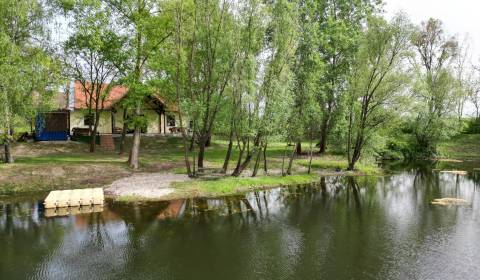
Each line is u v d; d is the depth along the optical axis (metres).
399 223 18.27
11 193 22.28
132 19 27.69
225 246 14.81
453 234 16.55
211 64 25.45
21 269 12.55
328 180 30.30
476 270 12.70
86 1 26.11
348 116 35.09
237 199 22.52
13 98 24.20
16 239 15.15
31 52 26.08
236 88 24.73
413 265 13.12
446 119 48.91
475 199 23.94
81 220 17.62
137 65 28.16
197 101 25.31
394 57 31.50
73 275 12.16
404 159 48.88
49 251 14.02
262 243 15.23
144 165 30.55
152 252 14.06
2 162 26.59
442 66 52.44
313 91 30.36
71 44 31.84
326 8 40.78
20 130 43.28
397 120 33.03
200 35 25.27
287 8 25.38
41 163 26.97
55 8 28.03
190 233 16.23
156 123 48.56
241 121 25.77
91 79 35.22
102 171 26.92
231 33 24.64
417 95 32.69
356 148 34.19
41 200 20.98
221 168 29.73
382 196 24.77
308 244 15.19
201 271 12.51
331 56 38.97
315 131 38.88
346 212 20.38
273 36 25.05
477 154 53.09
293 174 31.05
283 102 25.09
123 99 31.22
